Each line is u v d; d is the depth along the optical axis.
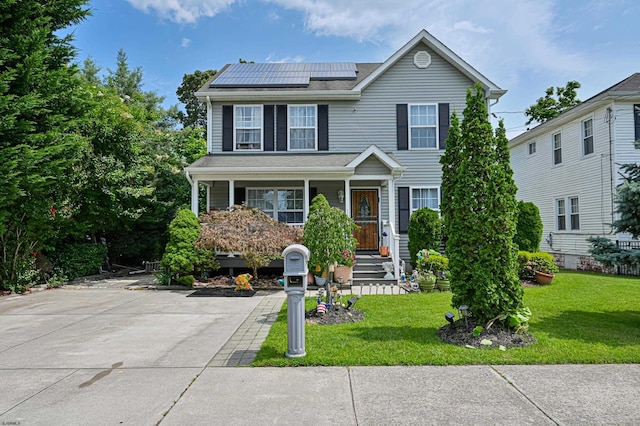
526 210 12.55
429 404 3.34
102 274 13.09
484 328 5.23
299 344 4.53
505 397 3.47
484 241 5.33
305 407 3.31
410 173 13.58
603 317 6.37
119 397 3.56
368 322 6.14
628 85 13.41
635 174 6.68
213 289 9.90
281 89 13.75
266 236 10.08
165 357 4.69
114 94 14.57
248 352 4.86
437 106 13.70
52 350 5.00
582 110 14.55
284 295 9.16
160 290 9.98
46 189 10.33
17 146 8.48
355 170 11.66
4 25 9.48
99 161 11.73
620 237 13.34
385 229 12.56
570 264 15.77
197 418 3.14
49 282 10.66
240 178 11.69
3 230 9.33
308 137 13.80
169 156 16.58
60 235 11.65
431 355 4.52
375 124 13.79
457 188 5.59
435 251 11.24
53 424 3.06
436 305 7.43
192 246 10.52
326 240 6.73
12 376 4.11
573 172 15.62
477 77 13.53
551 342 4.95
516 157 20.53
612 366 4.21
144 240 15.19
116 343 5.29
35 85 9.62
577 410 3.22
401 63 13.85
